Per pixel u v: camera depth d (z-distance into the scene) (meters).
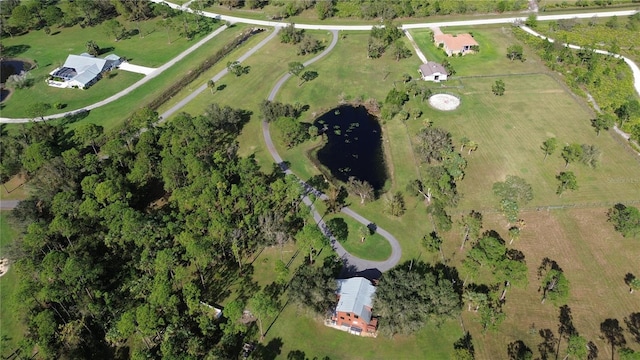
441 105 172.88
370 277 111.06
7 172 142.50
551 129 157.62
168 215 120.31
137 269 109.69
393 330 95.12
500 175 139.25
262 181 133.50
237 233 114.06
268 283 110.31
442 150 143.25
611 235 119.00
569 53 193.75
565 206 127.50
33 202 127.19
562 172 139.25
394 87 186.12
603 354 93.69
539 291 106.38
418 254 117.06
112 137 152.00
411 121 166.25
